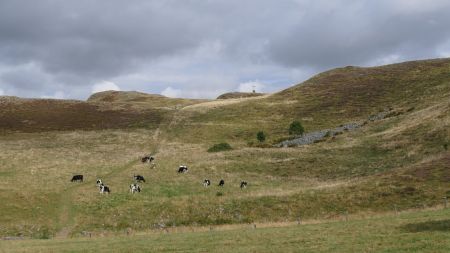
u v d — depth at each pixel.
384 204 43.88
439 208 38.81
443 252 21.31
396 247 23.12
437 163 52.59
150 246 28.89
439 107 83.19
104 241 32.84
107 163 72.50
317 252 23.75
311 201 46.50
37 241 34.75
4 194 50.47
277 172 65.56
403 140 70.25
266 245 26.83
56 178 61.06
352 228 30.94
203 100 156.12
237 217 44.31
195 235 33.38
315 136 89.56
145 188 56.25
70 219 44.97
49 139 93.00
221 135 98.62
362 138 78.81
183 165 69.75
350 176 59.88
